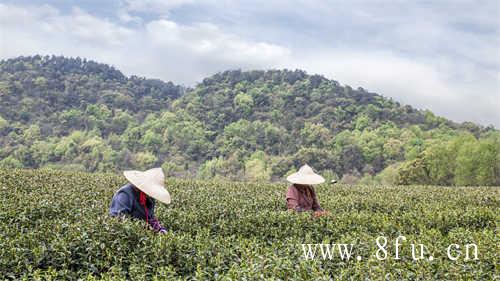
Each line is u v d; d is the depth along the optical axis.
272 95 141.12
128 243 8.77
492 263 8.20
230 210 13.70
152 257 8.40
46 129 109.12
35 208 11.98
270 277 7.29
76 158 92.75
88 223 9.12
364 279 7.25
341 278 7.27
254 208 15.23
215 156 105.75
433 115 125.12
